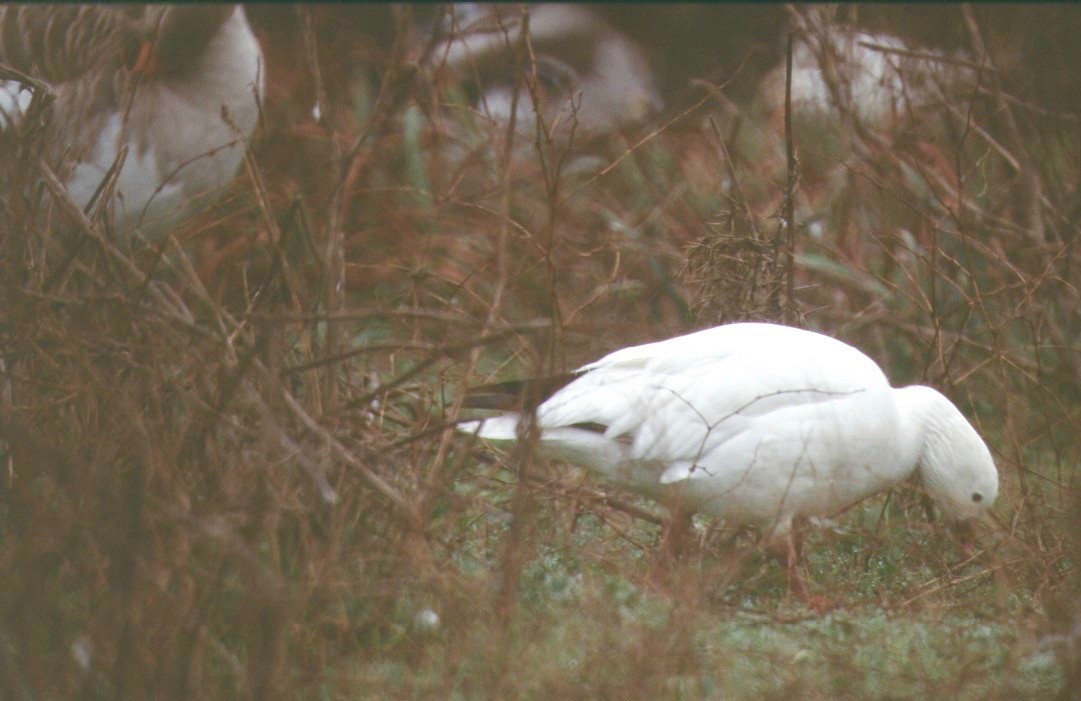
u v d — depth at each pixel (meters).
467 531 9.93
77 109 13.22
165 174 13.70
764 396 9.34
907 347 14.88
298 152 17.22
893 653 8.33
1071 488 10.45
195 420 8.59
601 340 12.88
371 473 8.80
